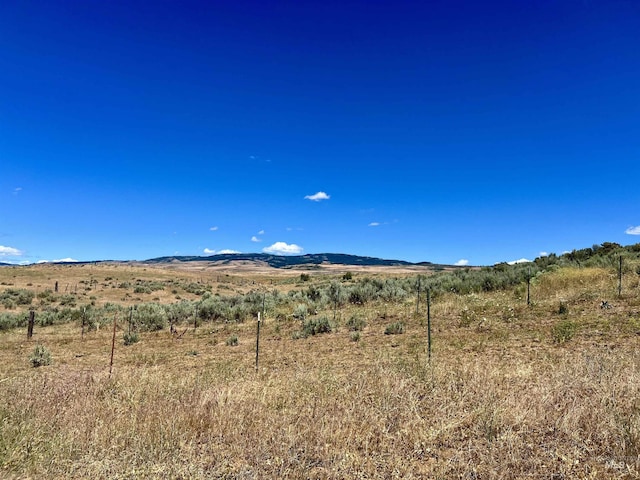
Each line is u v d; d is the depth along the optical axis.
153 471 5.25
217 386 8.80
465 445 5.71
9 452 5.70
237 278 90.25
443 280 30.09
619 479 4.68
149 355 15.29
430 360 10.50
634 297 15.83
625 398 6.71
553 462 5.09
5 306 38.84
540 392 7.02
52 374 12.17
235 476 5.10
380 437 6.04
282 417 6.83
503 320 15.64
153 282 63.94
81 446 5.92
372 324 18.34
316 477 5.06
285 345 15.55
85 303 43.50
